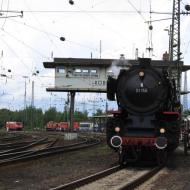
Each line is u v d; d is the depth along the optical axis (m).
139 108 20.58
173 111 21.31
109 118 20.89
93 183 14.86
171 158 25.50
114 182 15.10
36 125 147.75
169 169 19.66
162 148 19.56
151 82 20.66
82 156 27.34
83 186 14.17
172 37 43.09
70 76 56.69
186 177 16.89
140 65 20.98
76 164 22.08
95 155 28.06
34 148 37.16
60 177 16.89
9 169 19.61
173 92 22.78
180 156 27.22
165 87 20.69
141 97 20.58
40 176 17.17
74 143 45.50
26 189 13.88
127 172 18.17
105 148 35.44
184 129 30.31
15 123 115.25
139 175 17.14
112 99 21.44
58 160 24.53
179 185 14.74
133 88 20.73
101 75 56.44
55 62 56.31
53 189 12.74
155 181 15.69
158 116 20.53
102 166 21.02
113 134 20.66
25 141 48.22
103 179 15.91
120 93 20.95
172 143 20.16
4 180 16.02
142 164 21.20
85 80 56.56
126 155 20.62
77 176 17.17
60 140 53.41
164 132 20.05
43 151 31.12
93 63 56.06
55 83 56.78
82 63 56.28
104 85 56.50
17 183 15.27
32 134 78.31
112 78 21.45
